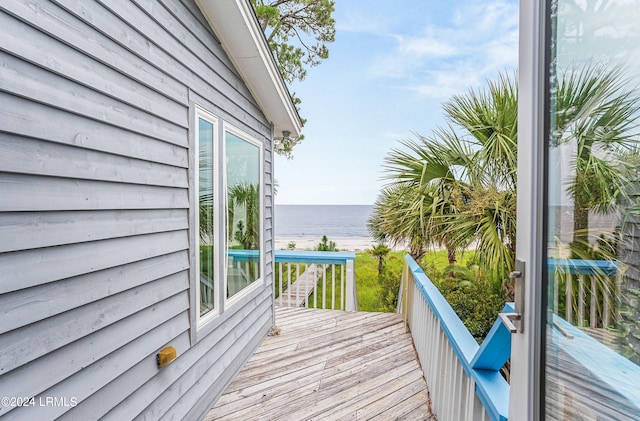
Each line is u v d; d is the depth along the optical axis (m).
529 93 0.81
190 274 2.13
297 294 4.72
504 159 2.78
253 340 3.22
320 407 2.32
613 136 0.61
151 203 1.79
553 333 0.75
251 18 2.52
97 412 1.43
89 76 1.40
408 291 3.67
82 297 1.36
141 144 1.71
